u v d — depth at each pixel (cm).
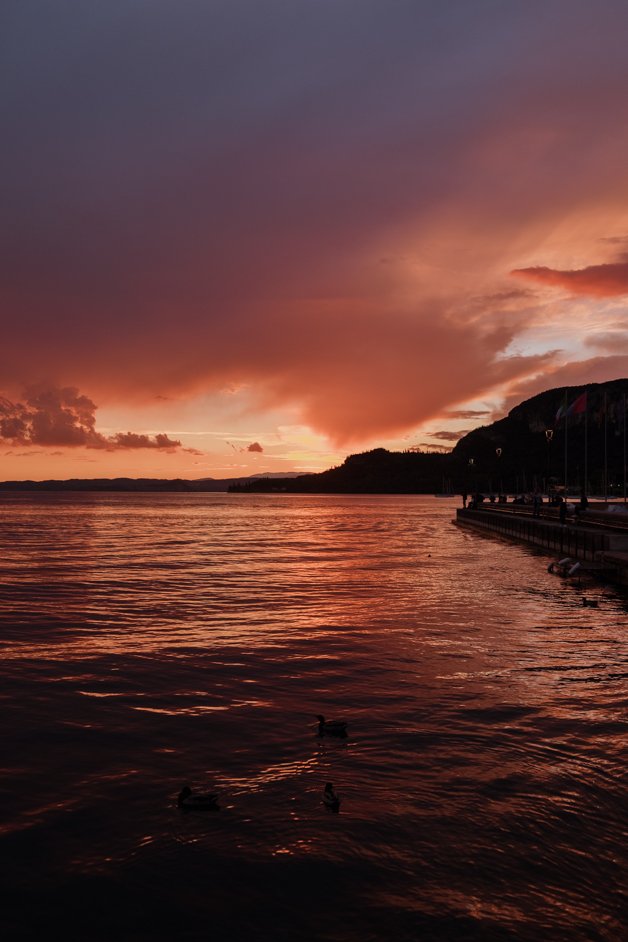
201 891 768
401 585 3503
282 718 1345
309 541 7181
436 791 998
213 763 1117
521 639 2117
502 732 1246
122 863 824
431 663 1802
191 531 9175
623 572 3412
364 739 1216
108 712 1397
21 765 1117
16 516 14638
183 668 1761
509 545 6238
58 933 702
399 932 696
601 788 1005
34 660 1856
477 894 754
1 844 868
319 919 718
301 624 2397
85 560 4956
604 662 1806
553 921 709
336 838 871
